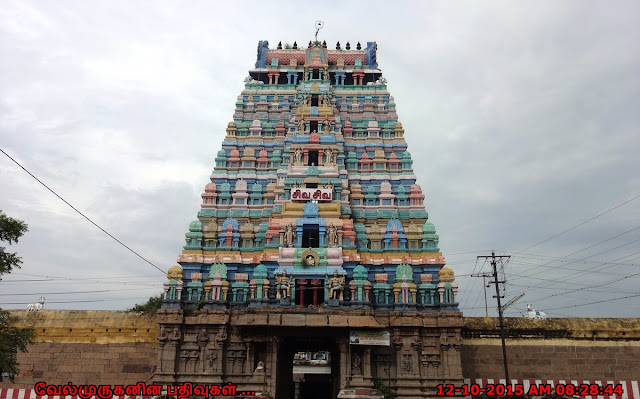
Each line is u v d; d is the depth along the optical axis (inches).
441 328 1489.9
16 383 1568.7
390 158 1927.9
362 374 1433.3
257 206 1790.1
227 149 1955.0
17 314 1656.0
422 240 1683.1
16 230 1093.8
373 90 2181.3
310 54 2260.1
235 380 1449.3
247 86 2190.0
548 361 1616.6
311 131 1991.9
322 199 1708.9
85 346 1614.2
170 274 1558.8
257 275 1562.5
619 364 1604.3
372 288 1585.9
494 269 1695.4
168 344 1471.5
